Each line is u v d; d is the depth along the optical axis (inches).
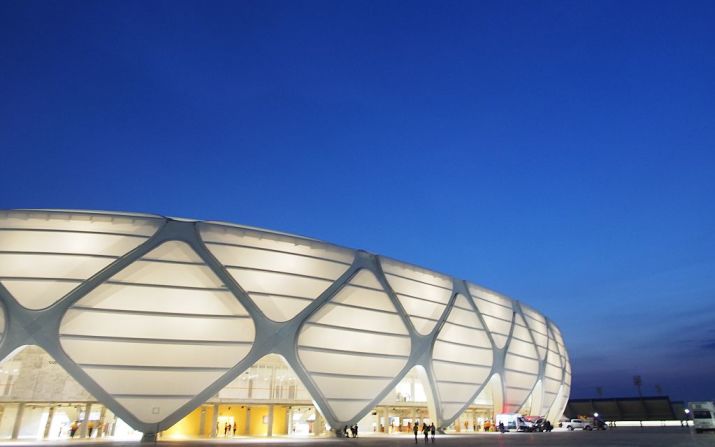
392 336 1636.3
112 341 1241.4
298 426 1557.6
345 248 1649.9
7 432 1275.8
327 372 1469.0
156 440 1229.1
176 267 1350.9
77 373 1197.1
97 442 1171.9
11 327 1190.3
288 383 1544.0
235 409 1501.0
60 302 1227.9
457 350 1841.8
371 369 1561.3
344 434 1481.3
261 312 1401.3
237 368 1332.4
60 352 1197.7
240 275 1413.6
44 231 1312.7
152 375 1253.7
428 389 1720.0
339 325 1524.4
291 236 1547.7
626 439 1400.1
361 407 1528.1
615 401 3609.7
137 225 1373.0
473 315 1972.2
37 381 1299.2
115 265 1298.0
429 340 1743.4
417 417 1825.8
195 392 1280.8
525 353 2237.9
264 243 1493.6
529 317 2399.1
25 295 1224.8
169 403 1256.8
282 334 1411.2
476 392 1883.6
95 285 1267.2
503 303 2203.5
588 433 1897.1
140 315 1279.5
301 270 1515.7
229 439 1334.9
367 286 1635.1
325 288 1534.2
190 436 1408.7
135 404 1229.7
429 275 1871.3
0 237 1288.1
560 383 2635.3
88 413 1350.9
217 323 1339.8
